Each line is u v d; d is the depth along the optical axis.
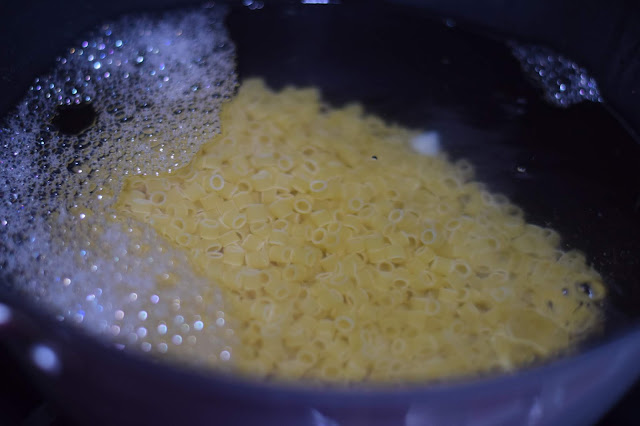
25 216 0.24
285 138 0.27
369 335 0.22
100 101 0.28
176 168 0.26
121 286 0.23
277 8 0.32
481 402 0.16
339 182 0.26
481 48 0.30
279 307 0.22
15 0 0.27
